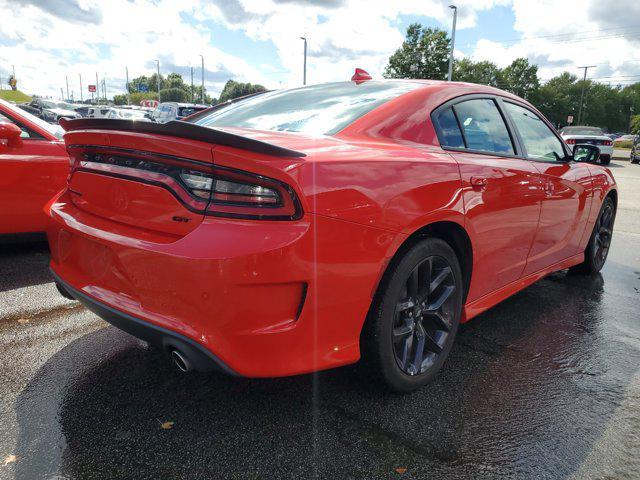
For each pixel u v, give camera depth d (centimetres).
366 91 261
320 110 245
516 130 299
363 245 181
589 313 339
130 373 232
